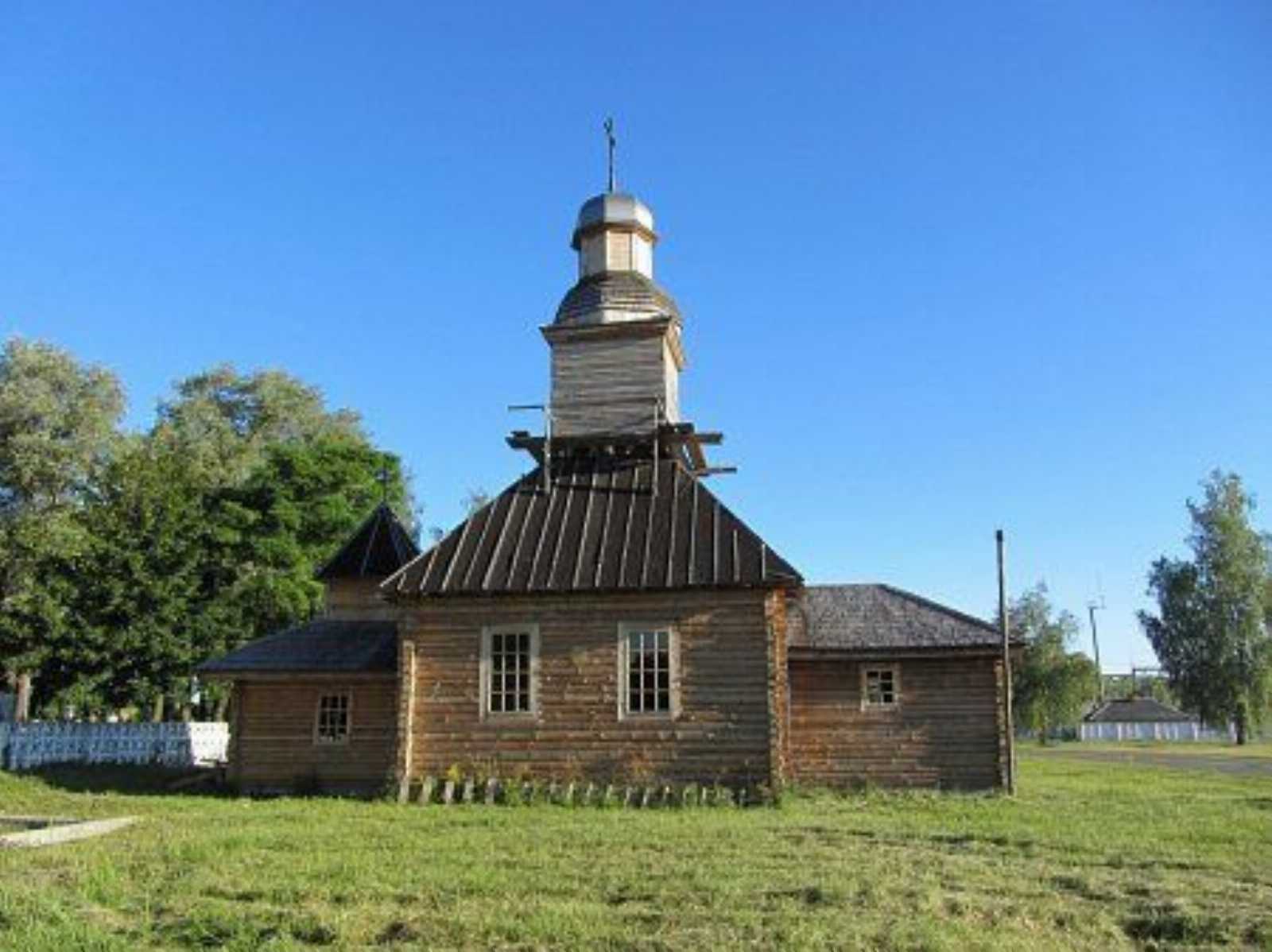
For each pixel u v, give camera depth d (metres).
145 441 53.03
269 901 12.36
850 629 29.28
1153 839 17.55
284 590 42.16
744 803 23.64
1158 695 128.25
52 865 14.56
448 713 25.70
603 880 13.43
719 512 27.06
